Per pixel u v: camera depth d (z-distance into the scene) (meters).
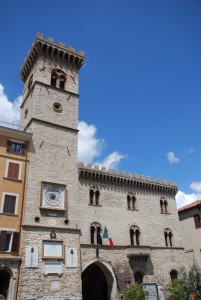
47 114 50.88
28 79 58.53
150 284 39.44
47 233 42.28
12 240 39.47
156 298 38.34
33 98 51.94
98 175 55.44
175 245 59.50
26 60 58.72
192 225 66.12
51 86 53.66
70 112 53.84
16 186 42.91
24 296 37.19
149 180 61.97
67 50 58.06
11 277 37.72
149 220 58.56
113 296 47.91
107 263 49.44
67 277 41.19
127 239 53.94
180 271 54.38
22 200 42.44
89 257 48.09
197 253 62.91
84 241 49.19
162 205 62.41
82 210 51.34
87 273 57.94
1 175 42.47
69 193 47.09
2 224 39.72
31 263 39.28
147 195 60.91
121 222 54.81
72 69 58.47
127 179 58.78
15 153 44.91
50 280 39.72
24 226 40.91
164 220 60.62
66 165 48.84
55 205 44.75
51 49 56.22
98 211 53.06
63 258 41.94
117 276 49.50
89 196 53.25
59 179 47.09
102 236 51.78
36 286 38.44
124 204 56.81
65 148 50.06
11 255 38.59
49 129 49.84
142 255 52.78
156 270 54.41
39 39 55.19
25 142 46.53
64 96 54.53
